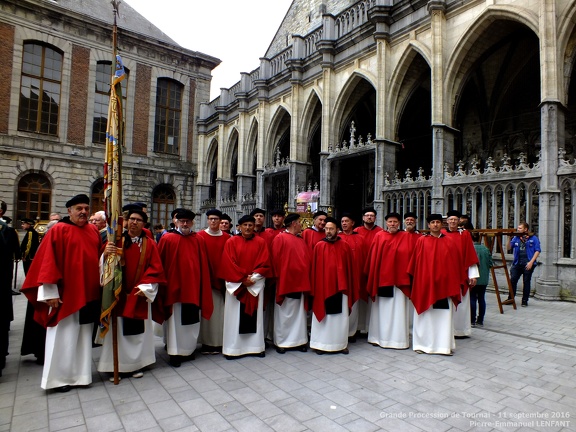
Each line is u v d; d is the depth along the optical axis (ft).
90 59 82.02
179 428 11.19
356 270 19.86
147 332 16.08
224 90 82.99
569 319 24.13
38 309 13.82
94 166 81.35
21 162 73.56
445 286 18.02
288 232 19.45
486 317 24.97
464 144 54.75
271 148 66.03
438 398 13.24
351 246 21.81
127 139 86.22
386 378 15.15
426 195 38.83
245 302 17.78
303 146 58.03
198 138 95.50
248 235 18.63
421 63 44.32
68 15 78.74
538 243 27.66
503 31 37.42
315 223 22.80
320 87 55.57
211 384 14.57
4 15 72.84
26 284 13.48
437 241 18.62
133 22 95.09
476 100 53.11
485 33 37.17
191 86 96.43
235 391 13.88
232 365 16.87
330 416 11.93
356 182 59.26
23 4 74.23
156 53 91.04
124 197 85.05
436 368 16.28
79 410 12.35
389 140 43.73
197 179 94.43
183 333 17.04
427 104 59.31
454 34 38.22
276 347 19.20
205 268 18.04
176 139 94.68
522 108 49.88
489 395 13.50
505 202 32.63
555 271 29.50
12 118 73.10
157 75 91.20
